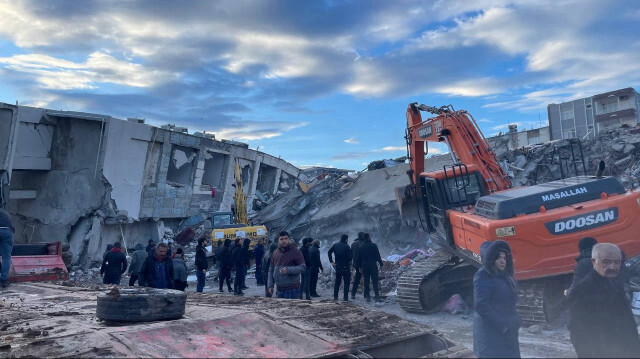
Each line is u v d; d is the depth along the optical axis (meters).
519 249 6.88
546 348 6.10
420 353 5.07
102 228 30.23
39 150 29.61
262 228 24.86
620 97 48.31
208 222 36.41
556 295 7.31
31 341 4.31
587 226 6.86
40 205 30.12
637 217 6.88
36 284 10.02
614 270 3.59
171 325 4.83
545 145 21.80
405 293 9.34
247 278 19.31
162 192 34.06
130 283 9.47
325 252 22.80
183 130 39.81
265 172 49.06
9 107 25.39
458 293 9.66
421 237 20.27
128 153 31.14
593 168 20.20
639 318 6.89
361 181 28.39
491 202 7.47
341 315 5.65
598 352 3.63
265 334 4.91
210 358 4.12
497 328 3.57
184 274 9.87
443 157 24.59
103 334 4.46
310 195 30.70
